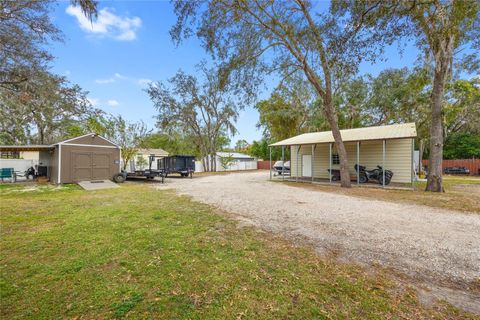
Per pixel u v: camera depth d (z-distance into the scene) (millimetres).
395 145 13188
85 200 7805
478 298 2336
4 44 8570
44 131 20656
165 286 2492
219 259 3178
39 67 10023
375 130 13531
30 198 8234
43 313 2039
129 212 5949
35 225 4762
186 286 2498
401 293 2404
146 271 2824
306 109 25172
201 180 16156
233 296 2322
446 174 20312
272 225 4797
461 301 2281
